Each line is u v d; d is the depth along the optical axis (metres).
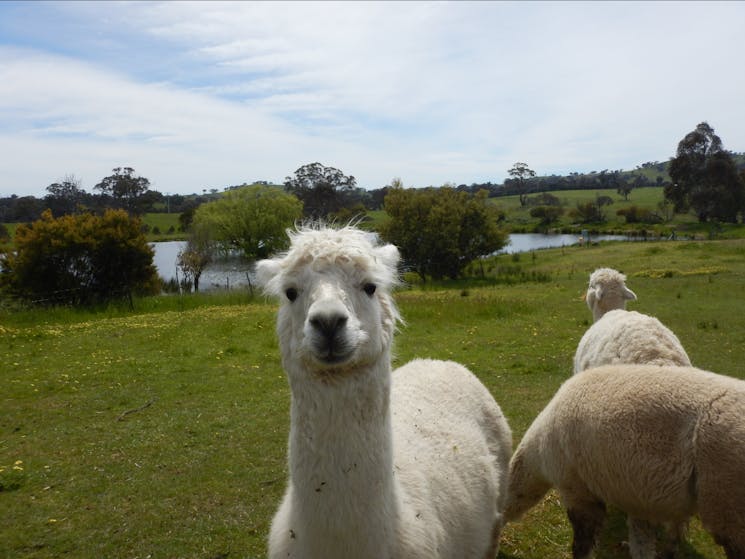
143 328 14.59
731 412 3.22
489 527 3.84
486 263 39.31
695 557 4.45
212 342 12.62
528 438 4.39
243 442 6.96
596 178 171.75
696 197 72.75
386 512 2.68
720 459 3.16
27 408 8.30
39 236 24.00
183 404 8.44
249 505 5.42
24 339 13.41
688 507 3.44
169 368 10.46
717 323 12.65
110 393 8.98
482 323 14.17
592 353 6.19
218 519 5.16
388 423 2.76
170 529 5.00
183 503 5.47
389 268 3.13
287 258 2.87
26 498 5.57
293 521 2.78
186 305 20.62
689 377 3.58
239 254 50.81
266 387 9.26
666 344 5.46
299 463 2.66
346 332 2.48
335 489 2.58
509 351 11.22
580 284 23.23
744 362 9.45
